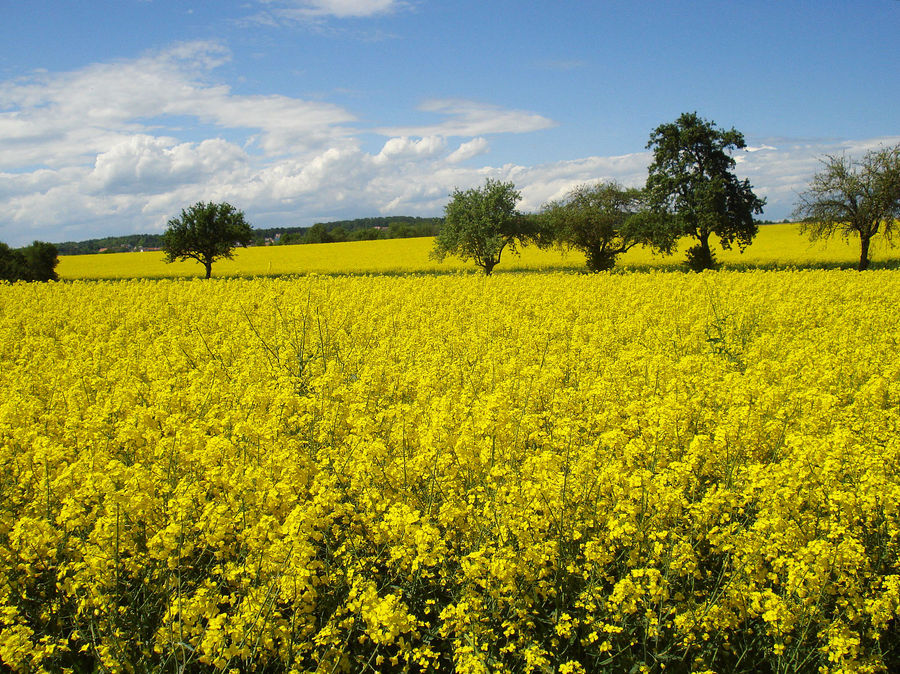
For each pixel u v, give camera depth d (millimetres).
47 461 6363
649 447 7000
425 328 15281
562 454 6898
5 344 14453
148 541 5152
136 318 18391
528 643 4781
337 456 6863
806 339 13633
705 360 11383
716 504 5527
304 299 20828
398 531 5332
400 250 74125
